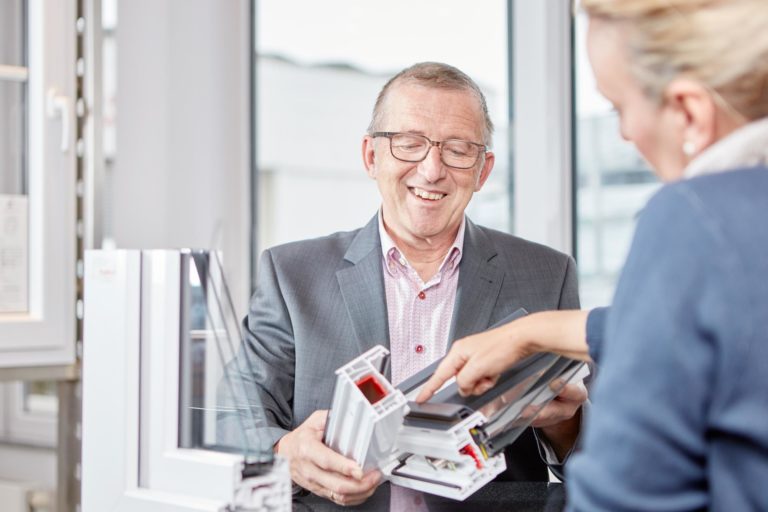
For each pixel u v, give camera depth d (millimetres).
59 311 1704
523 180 2184
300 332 1527
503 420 1010
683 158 691
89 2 1710
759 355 595
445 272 1576
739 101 647
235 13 2133
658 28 661
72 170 1719
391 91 1501
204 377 915
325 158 2254
